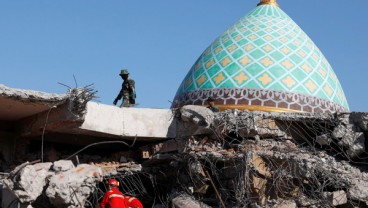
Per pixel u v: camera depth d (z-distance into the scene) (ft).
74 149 43.29
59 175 36.29
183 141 39.83
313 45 53.62
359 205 35.81
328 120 37.45
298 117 37.81
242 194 35.68
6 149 42.24
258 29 52.95
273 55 50.78
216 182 37.99
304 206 36.14
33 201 35.27
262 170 36.29
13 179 34.99
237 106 48.73
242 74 49.85
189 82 52.44
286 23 54.08
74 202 36.11
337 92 51.90
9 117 41.63
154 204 41.04
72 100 37.88
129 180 41.57
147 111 40.98
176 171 39.99
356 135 36.99
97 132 39.65
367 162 37.45
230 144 37.96
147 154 41.55
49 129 40.16
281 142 37.88
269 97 48.67
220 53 52.06
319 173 36.09
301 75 50.16
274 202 36.19
